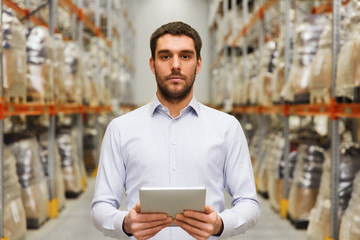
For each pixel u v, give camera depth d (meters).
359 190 2.79
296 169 4.31
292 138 5.14
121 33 10.98
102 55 9.26
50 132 4.55
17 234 3.39
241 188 1.74
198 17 14.60
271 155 5.24
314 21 4.04
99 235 4.00
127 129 1.75
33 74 3.87
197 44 1.67
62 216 4.68
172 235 1.72
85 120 7.95
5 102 3.23
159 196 1.38
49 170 4.58
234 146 1.78
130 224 1.47
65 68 4.94
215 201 1.73
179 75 1.63
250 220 1.65
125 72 12.72
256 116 7.56
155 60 1.66
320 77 3.46
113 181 1.73
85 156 7.66
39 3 5.09
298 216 4.12
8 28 3.28
